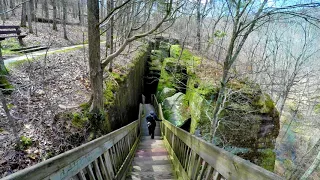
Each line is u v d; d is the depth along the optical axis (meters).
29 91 5.90
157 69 24.52
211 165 2.39
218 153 2.18
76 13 36.72
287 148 17.41
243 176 1.57
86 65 10.22
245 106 9.24
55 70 8.61
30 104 5.47
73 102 6.36
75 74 8.80
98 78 5.86
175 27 21.92
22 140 4.12
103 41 22.11
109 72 10.63
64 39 18.50
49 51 12.02
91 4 5.26
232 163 1.80
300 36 17.53
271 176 1.21
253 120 9.48
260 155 9.73
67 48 14.20
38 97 5.99
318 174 11.76
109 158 3.69
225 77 6.66
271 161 9.76
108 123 6.88
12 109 5.05
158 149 8.44
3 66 6.22
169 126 8.13
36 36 16.42
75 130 5.11
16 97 5.53
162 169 5.63
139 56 18.95
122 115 10.34
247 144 9.61
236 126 9.43
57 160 1.70
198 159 3.16
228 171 1.87
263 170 1.32
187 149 4.20
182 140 4.62
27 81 6.60
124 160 5.31
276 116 9.76
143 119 15.84
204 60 14.84
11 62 8.05
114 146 4.43
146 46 25.09
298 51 18.22
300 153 16.23
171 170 5.55
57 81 7.63
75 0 33.72
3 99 3.73
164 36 28.22
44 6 27.50
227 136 9.41
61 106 5.80
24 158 3.82
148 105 20.86
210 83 10.73
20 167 3.66
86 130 5.36
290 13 5.04
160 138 11.26
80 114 5.62
